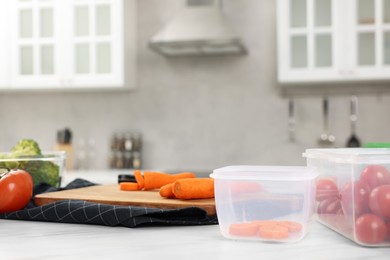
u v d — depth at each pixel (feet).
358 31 11.11
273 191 3.16
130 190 4.93
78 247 3.04
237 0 13.06
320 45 11.34
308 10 11.31
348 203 3.11
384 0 11.12
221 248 2.98
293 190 3.13
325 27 11.27
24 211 4.02
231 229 3.21
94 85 12.17
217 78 13.17
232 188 3.21
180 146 13.33
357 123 12.57
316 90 12.72
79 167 13.69
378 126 12.49
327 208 3.60
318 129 12.73
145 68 13.47
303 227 3.13
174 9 13.41
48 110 13.89
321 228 3.65
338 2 11.19
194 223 3.75
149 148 13.44
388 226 2.97
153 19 13.47
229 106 13.12
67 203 3.93
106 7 12.19
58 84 12.29
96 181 11.42
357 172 3.01
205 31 11.57
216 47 12.07
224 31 11.57
